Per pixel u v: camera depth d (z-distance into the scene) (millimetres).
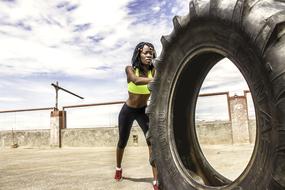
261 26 1476
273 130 1396
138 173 4383
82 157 7641
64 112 12625
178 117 2309
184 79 2244
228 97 9555
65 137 12406
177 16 2154
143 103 3406
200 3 1917
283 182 1337
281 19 1424
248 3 1596
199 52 2016
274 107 1381
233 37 1685
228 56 1772
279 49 1396
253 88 1564
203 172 2340
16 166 5965
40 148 12695
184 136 2318
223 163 5117
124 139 3643
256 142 1565
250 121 9352
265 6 1543
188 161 2273
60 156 8195
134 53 3201
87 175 4371
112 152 8969
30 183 3893
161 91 2340
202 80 2371
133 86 3322
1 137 13828
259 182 1501
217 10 1754
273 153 1388
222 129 9586
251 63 1566
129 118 3510
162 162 2273
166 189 2221
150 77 3193
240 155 6227
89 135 11914
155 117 2365
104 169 5012
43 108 13008
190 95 2354
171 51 2252
